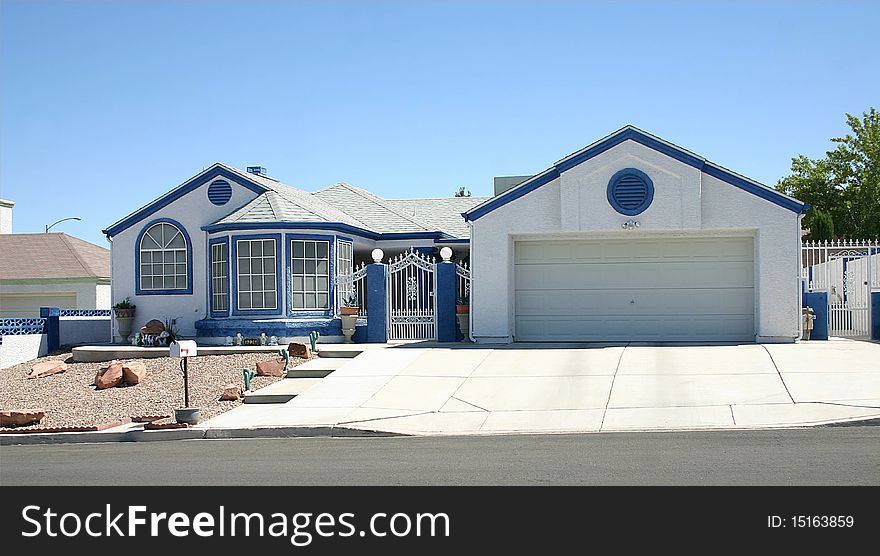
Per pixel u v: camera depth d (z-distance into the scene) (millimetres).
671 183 20219
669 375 16172
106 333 27344
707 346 19469
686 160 20125
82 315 26906
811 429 12062
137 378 18500
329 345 21594
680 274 21125
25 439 13945
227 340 22891
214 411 15547
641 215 20297
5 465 11633
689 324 21047
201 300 24859
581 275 21547
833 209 42531
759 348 18828
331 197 29016
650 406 14031
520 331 21734
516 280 21828
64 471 11023
